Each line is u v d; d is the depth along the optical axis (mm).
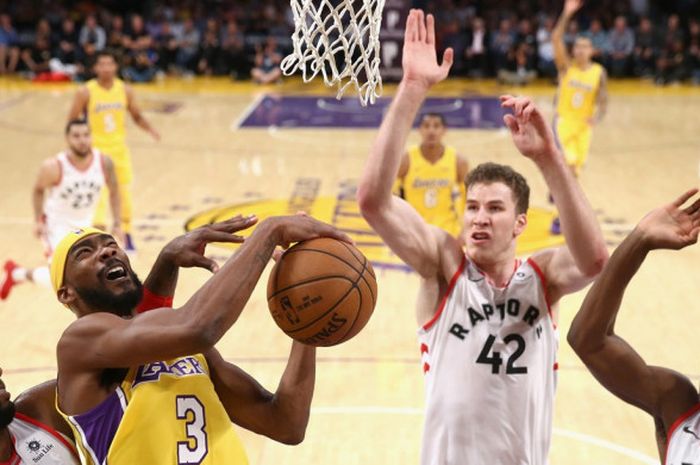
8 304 8367
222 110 19516
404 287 8750
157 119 18312
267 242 2822
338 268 2906
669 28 23344
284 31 24250
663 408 3037
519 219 3689
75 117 10203
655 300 8414
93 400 2855
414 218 3521
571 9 11891
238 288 2676
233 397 3199
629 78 23984
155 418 2893
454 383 3596
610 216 11141
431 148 8297
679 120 18172
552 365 3666
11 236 10383
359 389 6594
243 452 3082
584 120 11984
